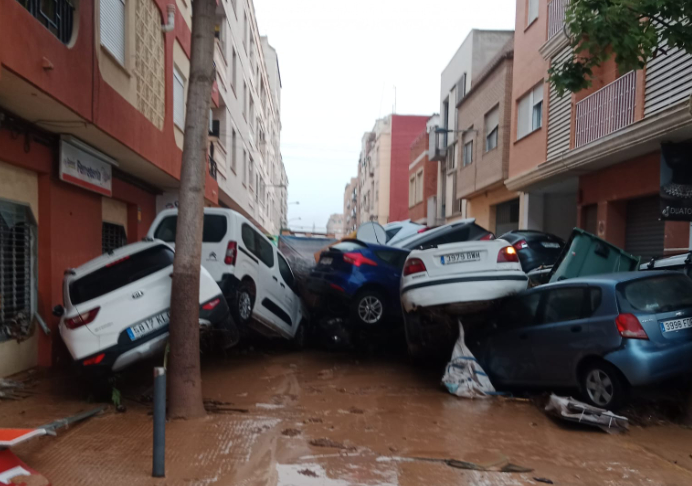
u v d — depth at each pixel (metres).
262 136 37.81
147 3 9.96
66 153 8.06
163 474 3.94
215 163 17.88
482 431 5.25
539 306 6.70
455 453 4.59
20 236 7.52
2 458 3.55
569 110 12.95
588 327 5.87
